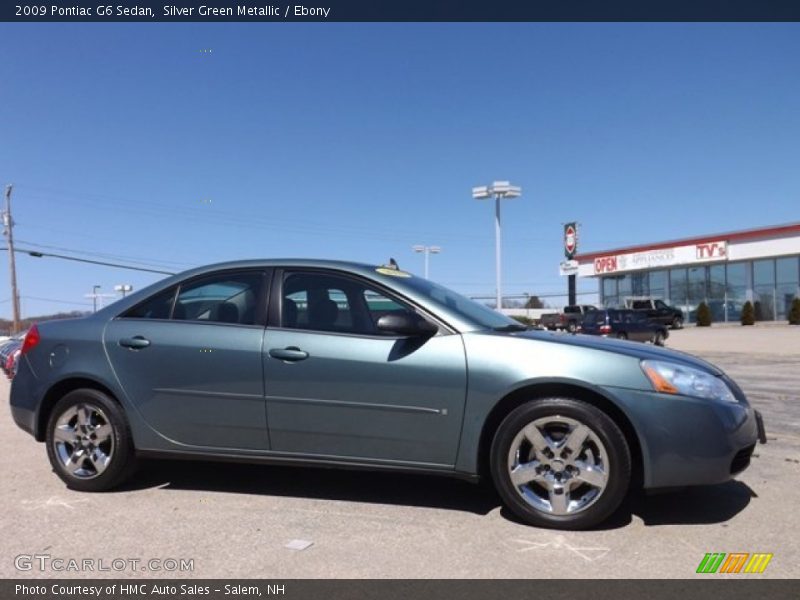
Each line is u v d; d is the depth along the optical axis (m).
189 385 4.70
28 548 3.86
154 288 5.07
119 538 4.01
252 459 4.62
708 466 3.96
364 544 3.88
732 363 18.09
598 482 4.00
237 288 4.87
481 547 3.82
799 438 6.82
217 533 4.08
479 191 29.30
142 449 4.81
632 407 3.98
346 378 4.39
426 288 4.80
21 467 5.74
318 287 4.72
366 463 4.40
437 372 4.25
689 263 40.34
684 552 3.73
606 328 27.09
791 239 35.44
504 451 4.14
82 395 4.91
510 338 4.28
